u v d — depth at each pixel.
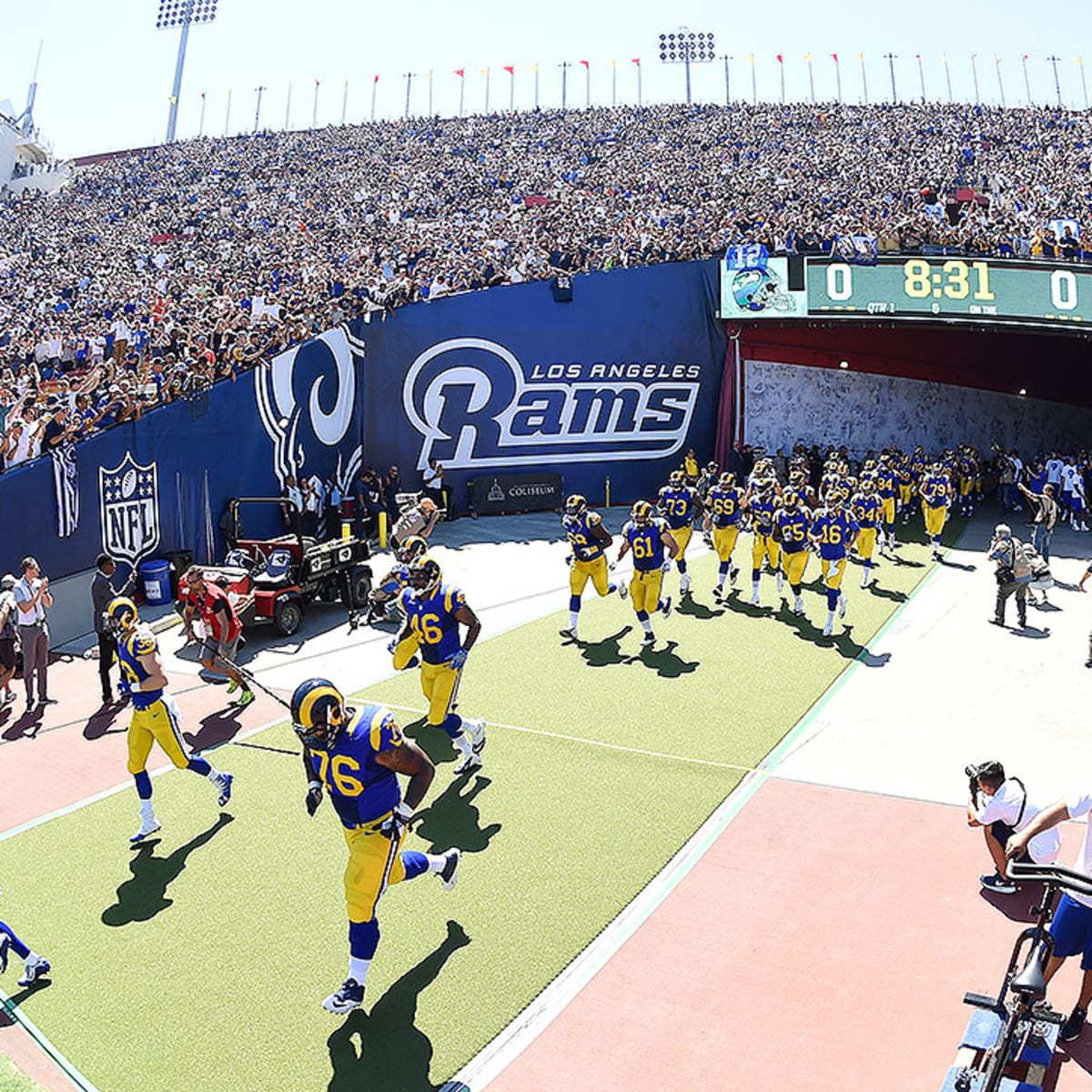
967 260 23.67
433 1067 5.93
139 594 16.81
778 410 27.72
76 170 61.38
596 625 15.33
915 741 10.77
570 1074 5.88
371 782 6.35
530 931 7.27
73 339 23.62
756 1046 6.08
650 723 11.25
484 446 25.59
